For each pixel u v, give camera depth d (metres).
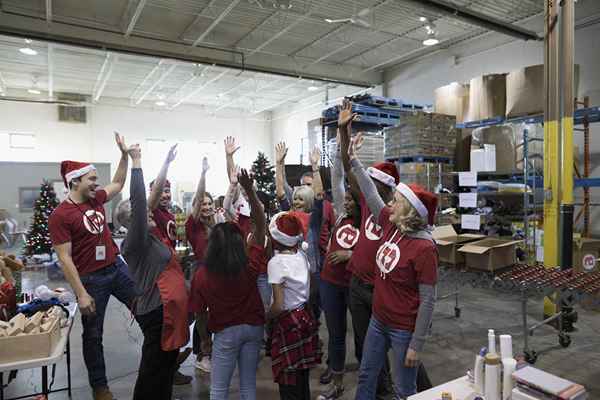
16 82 12.71
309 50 10.38
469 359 3.48
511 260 4.05
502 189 5.82
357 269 2.35
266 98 14.88
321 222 3.38
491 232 5.89
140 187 2.22
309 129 8.27
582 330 4.18
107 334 4.45
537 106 5.65
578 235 5.59
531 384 1.46
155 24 8.82
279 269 2.09
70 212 2.58
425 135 5.83
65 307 2.76
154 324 2.26
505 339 1.68
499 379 1.60
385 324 1.96
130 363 3.63
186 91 13.89
